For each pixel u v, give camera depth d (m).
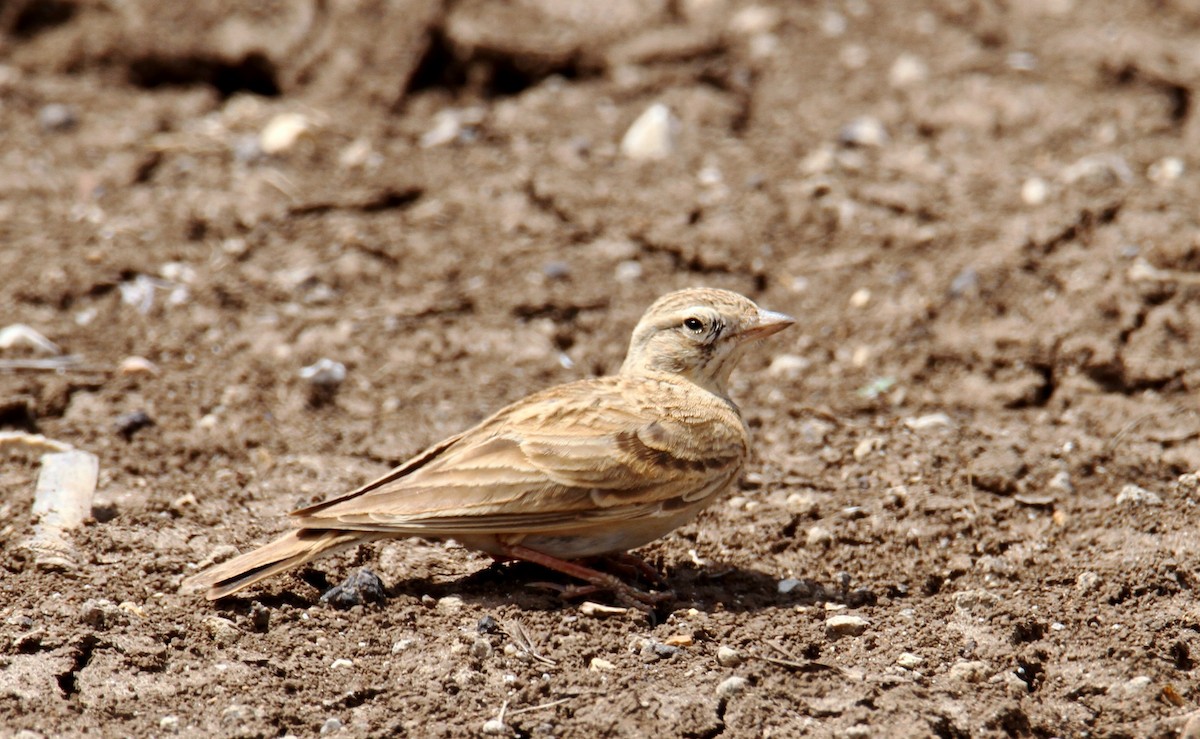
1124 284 13.42
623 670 8.52
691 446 9.25
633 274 14.48
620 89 18.05
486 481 8.86
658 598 9.26
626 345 13.51
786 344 13.52
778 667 8.55
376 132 17.31
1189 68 17.55
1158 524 10.23
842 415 12.42
